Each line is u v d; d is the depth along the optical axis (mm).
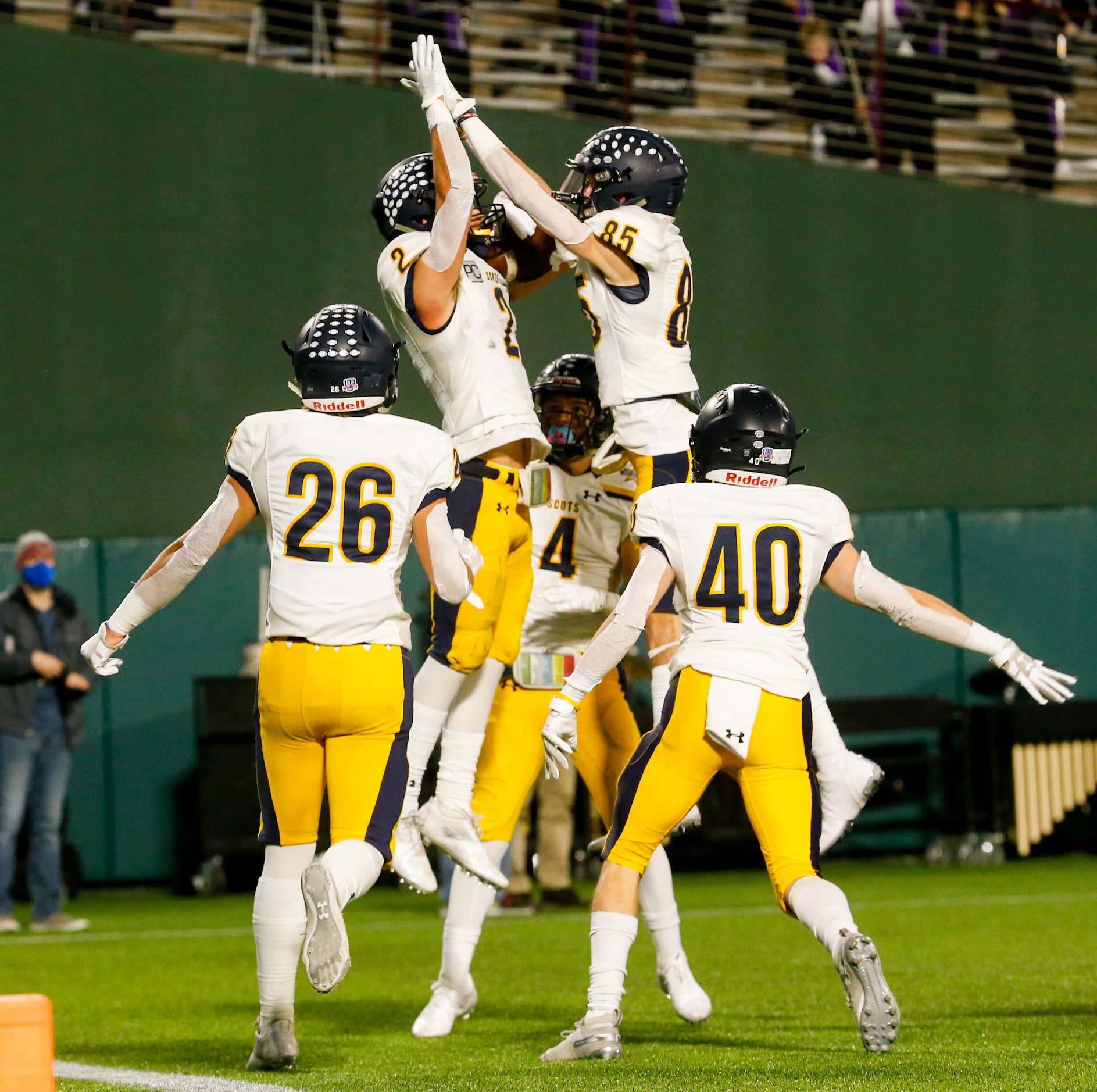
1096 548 47062
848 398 48188
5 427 41625
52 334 42094
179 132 43281
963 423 49156
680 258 18688
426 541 15195
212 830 38406
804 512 15242
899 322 48719
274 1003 15297
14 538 41406
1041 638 46438
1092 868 42312
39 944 29641
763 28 49062
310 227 44188
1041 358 49969
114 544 40562
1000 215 49844
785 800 14938
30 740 32188
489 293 18547
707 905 34906
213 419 43188
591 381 20562
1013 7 51750
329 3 45875
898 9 51062
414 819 17797
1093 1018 18156
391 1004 21422
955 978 22250
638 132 18531
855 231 48500
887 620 45094
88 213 42531
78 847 39375
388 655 14820
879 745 44625
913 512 45969
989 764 44469
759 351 47438
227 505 15336
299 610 14703
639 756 15516
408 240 18141
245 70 43812
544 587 20094
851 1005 14047
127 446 42500
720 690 14906
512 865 34500
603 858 16297
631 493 20375
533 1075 14562
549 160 45969
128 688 40156
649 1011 20000
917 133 52031
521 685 19703
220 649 40969
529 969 25141
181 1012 20625
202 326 43219
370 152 44781
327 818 38312
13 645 32031
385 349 15531
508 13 46844
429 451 15234
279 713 14797
